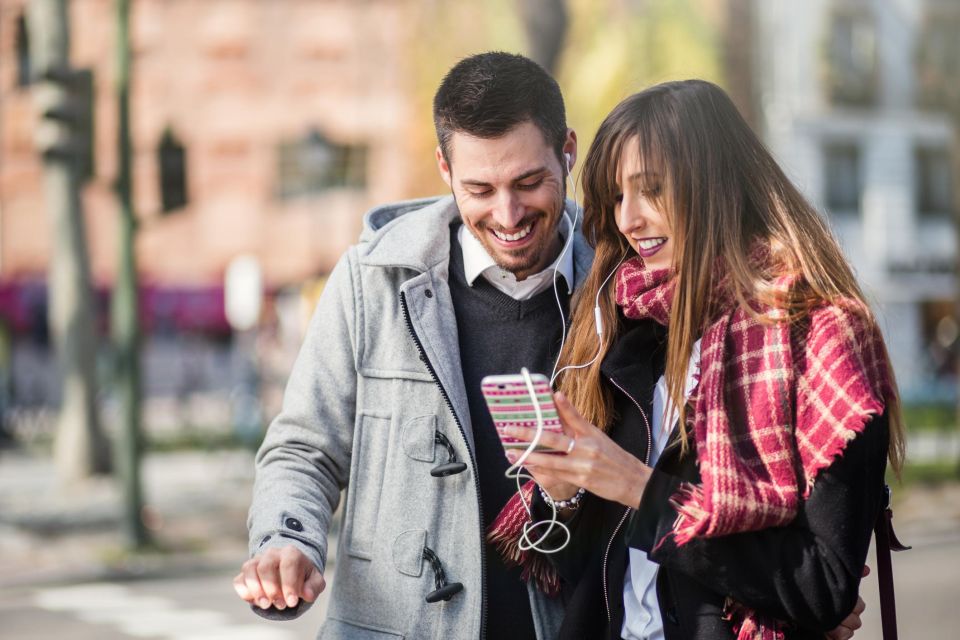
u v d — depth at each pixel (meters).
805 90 33.81
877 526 2.99
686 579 2.81
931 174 35.47
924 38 34.06
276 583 2.88
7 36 32.78
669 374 2.85
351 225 34.22
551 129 3.13
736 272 2.77
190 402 31.92
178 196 34.03
